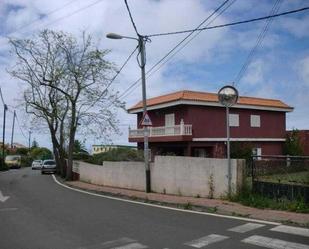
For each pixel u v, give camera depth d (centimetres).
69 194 2139
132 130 4425
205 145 3875
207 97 3956
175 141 3872
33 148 12300
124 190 2220
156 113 4206
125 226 1129
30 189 2486
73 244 933
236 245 874
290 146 4391
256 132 4231
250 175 1485
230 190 1528
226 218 1211
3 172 5328
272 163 1403
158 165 1988
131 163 2312
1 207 1617
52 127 4359
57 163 4659
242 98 4275
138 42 2102
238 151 3800
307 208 1252
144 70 2102
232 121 4069
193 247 870
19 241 984
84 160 3912
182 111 3897
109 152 3872
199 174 1692
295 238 925
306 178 1296
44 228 1138
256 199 1391
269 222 1125
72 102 3669
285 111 4422
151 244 911
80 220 1248
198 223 1141
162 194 1898
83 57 3747
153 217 1270
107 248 888
